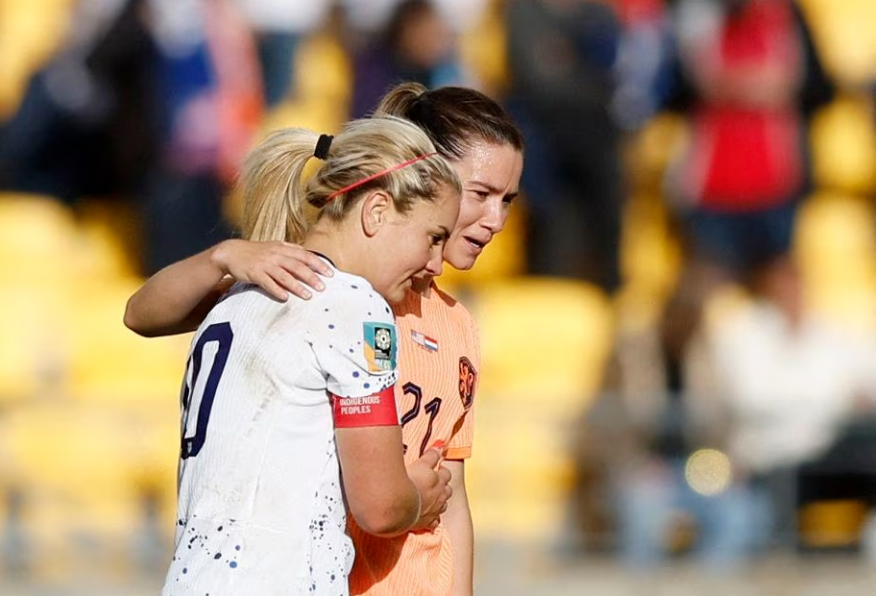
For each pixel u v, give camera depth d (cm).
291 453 1097
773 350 2803
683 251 3225
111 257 3231
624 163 3250
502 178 1238
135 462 2561
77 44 3200
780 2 3259
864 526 2578
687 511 2555
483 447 2591
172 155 3111
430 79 3006
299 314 1109
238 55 3164
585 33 3178
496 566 2533
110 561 2528
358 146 1145
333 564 1101
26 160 3228
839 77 3712
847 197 3606
